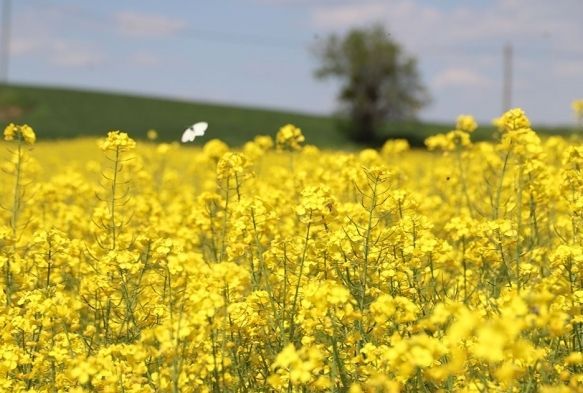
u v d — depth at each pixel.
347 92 68.69
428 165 15.70
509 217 7.91
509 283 6.14
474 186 11.32
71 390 4.54
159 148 13.50
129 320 5.92
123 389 4.65
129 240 7.45
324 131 70.81
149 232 7.43
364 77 68.25
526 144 7.39
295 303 5.34
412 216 6.37
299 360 3.81
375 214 7.37
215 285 4.96
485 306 5.33
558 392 3.84
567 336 5.29
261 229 6.11
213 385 5.18
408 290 5.96
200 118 70.38
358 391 3.96
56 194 10.79
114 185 7.34
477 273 6.82
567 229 7.70
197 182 15.68
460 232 6.77
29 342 5.64
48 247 6.82
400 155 13.52
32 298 5.45
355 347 5.10
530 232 7.59
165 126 65.19
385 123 70.06
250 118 73.19
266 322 5.58
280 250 6.41
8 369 5.08
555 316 3.55
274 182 10.96
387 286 6.00
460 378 4.52
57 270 7.37
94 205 10.95
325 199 5.65
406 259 6.17
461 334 3.17
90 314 7.04
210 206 8.09
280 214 8.58
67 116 66.25
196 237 8.15
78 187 11.67
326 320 5.00
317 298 4.34
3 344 5.54
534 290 4.68
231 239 6.53
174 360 4.43
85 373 4.41
